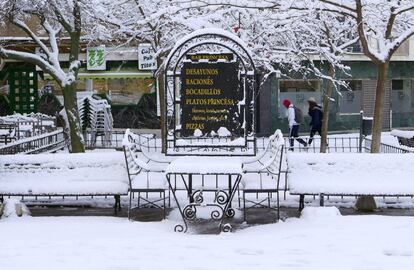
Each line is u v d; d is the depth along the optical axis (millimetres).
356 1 12438
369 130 23844
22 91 33438
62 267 6965
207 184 12797
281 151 10820
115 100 32094
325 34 19531
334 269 6883
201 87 11570
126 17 20141
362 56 32344
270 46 17906
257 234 9719
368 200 12422
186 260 7398
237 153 11758
